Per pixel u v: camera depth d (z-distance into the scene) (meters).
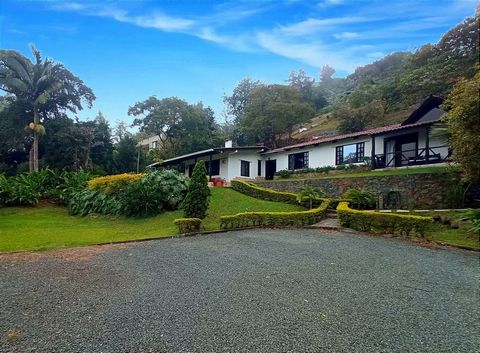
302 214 10.47
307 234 8.98
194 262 5.86
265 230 9.76
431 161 15.70
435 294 4.24
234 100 48.00
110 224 11.45
